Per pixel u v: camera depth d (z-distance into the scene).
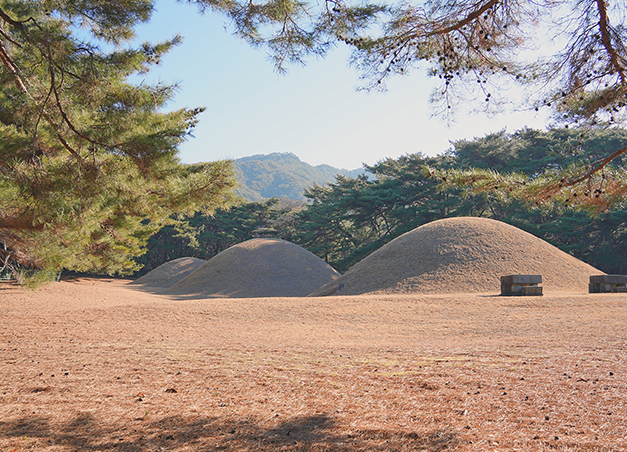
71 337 10.31
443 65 5.21
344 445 3.65
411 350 7.87
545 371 5.64
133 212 8.60
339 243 57.31
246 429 4.13
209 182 7.84
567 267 24.61
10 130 6.59
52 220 7.04
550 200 5.34
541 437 3.58
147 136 6.45
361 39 5.15
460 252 25.12
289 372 6.27
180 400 5.12
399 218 48.03
